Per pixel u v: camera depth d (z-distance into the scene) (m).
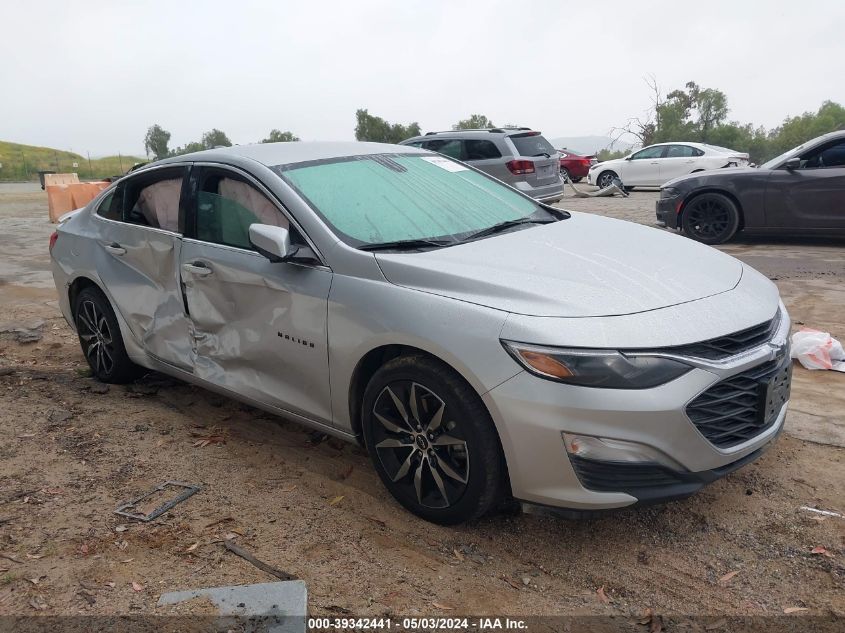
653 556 2.92
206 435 4.16
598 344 2.68
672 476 2.74
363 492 3.47
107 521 3.23
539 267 3.15
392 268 3.20
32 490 3.51
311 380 3.49
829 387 4.56
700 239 9.93
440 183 4.13
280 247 3.27
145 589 2.74
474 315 2.88
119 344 4.73
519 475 2.80
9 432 4.20
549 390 2.68
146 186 4.48
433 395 3.00
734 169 9.65
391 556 2.95
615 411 2.63
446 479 3.06
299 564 2.90
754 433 2.99
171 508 3.34
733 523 3.11
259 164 3.80
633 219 13.13
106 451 3.95
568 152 27.03
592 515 2.76
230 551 2.99
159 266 4.26
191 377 4.18
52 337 6.35
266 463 3.79
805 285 7.16
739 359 2.84
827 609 2.57
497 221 3.91
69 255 4.98
